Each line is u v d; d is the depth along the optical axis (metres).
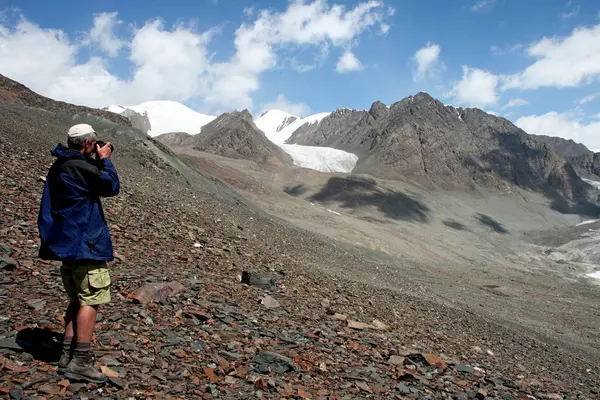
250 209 48.72
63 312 6.15
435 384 7.37
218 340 6.59
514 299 59.56
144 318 6.60
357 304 13.55
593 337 43.75
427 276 58.72
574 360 20.00
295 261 20.36
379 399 6.03
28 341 4.97
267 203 105.19
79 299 4.54
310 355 7.05
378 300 16.39
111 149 4.75
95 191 4.52
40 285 7.04
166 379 4.96
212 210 28.38
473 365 10.01
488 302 50.59
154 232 13.88
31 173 15.53
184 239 14.49
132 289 7.81
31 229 9.82
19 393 3.92
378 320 11.83
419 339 11.23
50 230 4.39
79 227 4.41
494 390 8.11
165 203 21.38
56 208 4.43
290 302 10.65
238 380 5.44
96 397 4.24
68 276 4.67
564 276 141.62
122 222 13.59
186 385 4.94
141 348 5.59
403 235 117.19
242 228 25.70
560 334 41.41
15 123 29.84
